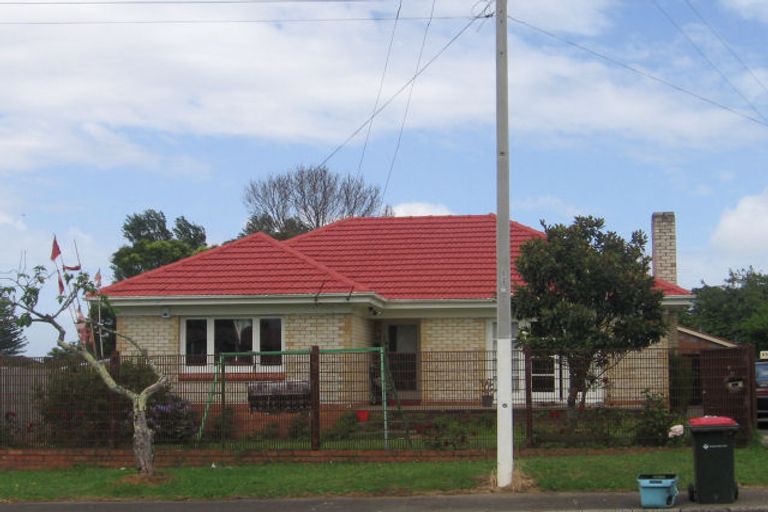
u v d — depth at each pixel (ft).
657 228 85.10
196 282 70.13
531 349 50.70
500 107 42.29
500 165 42.11
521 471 42.24
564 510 36.76
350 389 51.39
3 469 48.80
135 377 50.37
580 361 50.06
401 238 83.10
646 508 36.65
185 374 51.88
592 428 49.42
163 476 43.93
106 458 49.14
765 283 163.12
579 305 52.11
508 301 41.83
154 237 193.67
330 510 37.93
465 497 40.01
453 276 75.77
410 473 43.78
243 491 41.60
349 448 48.62
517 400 50.16
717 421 37.91
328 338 67.82
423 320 73.92
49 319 43.83
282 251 73.15
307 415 49.60
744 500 37.70
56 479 45.37
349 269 78.43
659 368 50.67
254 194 189.88
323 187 189.37
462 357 54.24
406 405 55.42
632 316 52.44
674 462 44.50
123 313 69.62
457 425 49.98
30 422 50.62
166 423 49.78
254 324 69.15
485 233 82.28
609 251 54.65
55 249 46.98
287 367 58.34
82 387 50.34
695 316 160.15
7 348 149.28
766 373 70.74
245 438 49.62
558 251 54.13
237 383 53.11
